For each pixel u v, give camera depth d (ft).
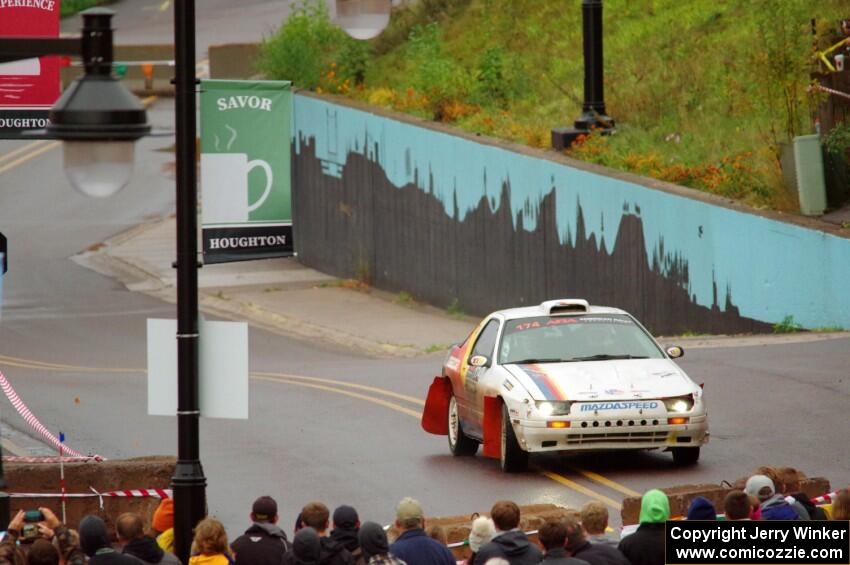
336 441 155.12
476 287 295.69
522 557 77.66
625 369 133.39
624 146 268.21
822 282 209.36
